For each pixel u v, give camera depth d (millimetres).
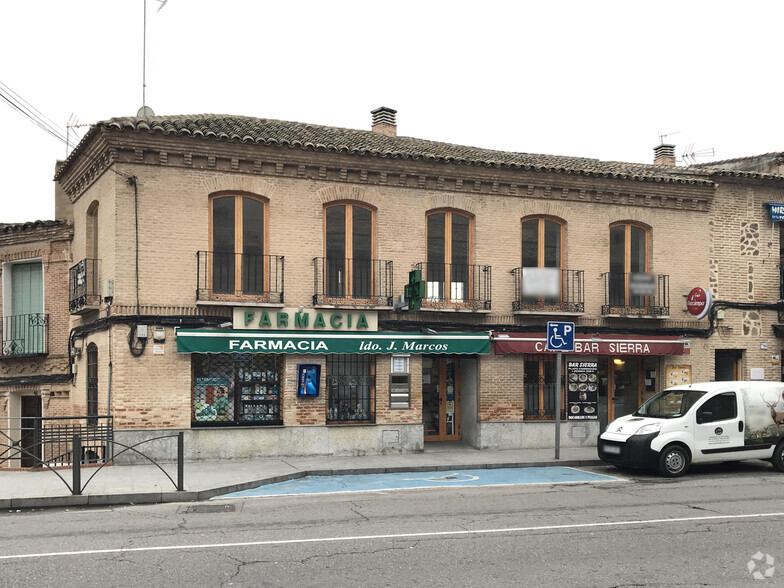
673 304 19672
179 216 15680
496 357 18094
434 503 11477
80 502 11523
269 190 16391
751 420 15047
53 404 18656
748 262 20578
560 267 18875
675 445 14375
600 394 19656
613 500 11719
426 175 17547
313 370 16500
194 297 15711
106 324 15445
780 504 11367
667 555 8352
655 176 19297
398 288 17328
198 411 15844
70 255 18734
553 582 7371
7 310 19516
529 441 18234
